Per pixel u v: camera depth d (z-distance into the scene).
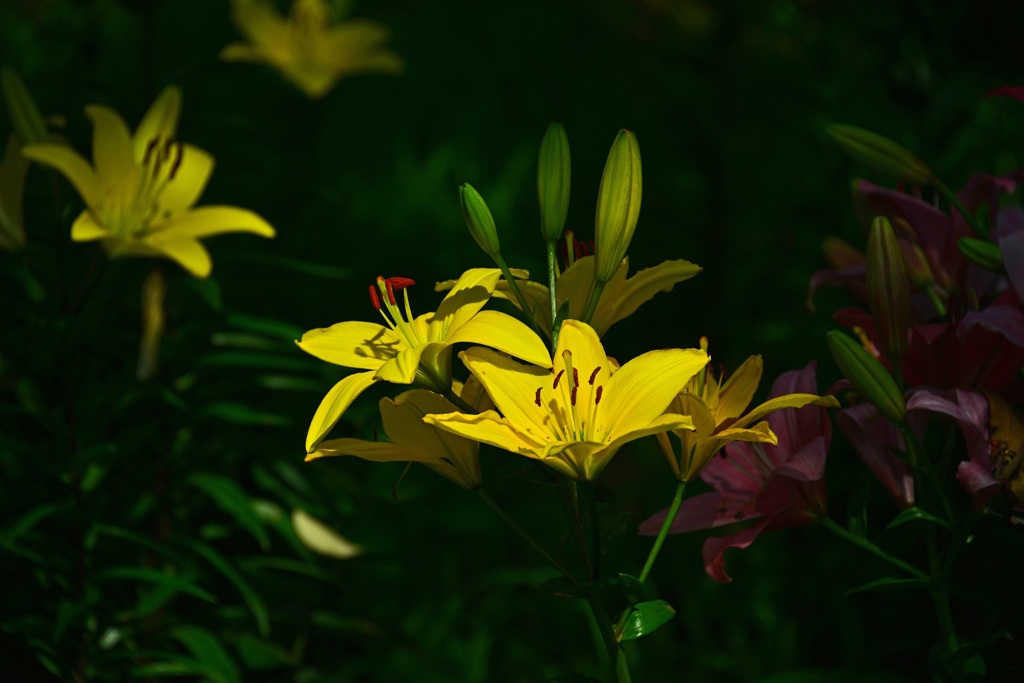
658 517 2.01
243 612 2.40
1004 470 1.96
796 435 2.00
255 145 2.64
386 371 1.86
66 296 2.25
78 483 2.25
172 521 2.39
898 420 1.94
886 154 2.03
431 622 2.90
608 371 1.89
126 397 2.28
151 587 2.37
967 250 1.97
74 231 2.19
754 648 2.75
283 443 2.45
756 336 3.14
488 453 3.29
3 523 2.32
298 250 2.73
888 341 1.94
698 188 3.40
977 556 2.09
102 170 2.26
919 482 1.99
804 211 2.93
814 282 2.12
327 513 2.44
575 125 4.43
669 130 3.38
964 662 1.96
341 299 3.43
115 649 2.26
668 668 2.76
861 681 2.29
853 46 3.11
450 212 4.09
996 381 1.99
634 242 3.67
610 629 1.90
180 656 2.24
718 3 3.07
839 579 2.55
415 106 4.65
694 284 3.20
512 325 1.87
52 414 2.25
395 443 1.89
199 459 2.38
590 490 1.87
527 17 4.82
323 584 2.59
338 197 2.55
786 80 3.02
